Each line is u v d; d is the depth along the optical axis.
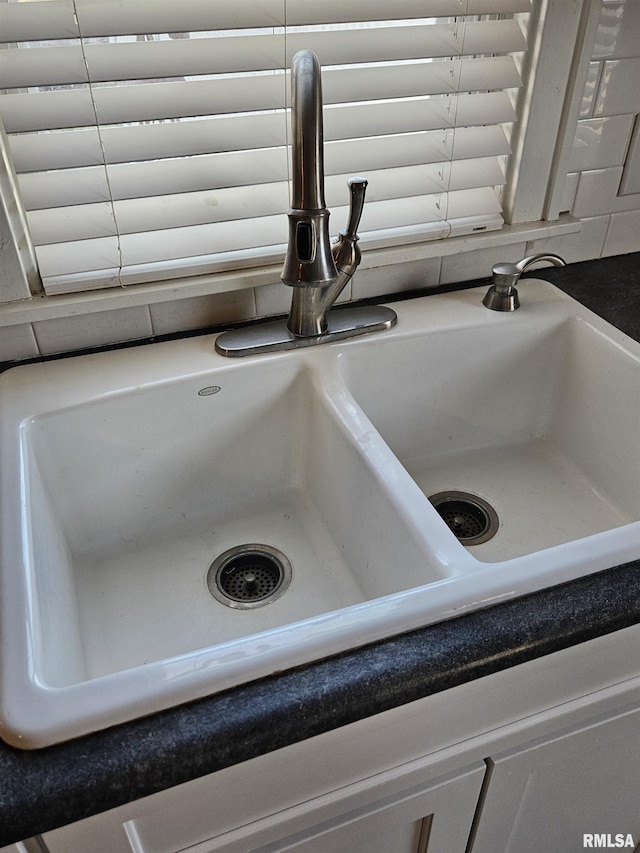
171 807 0.56
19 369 0.91
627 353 0.94
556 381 1.08
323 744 0.58
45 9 0.76
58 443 0.85
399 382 1.00
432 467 1.07
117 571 0.90
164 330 0.99
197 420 0.92
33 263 0.92
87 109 0.81
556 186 1.09
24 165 0.82
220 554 0.93
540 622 0.59
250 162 0.92
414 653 0.56
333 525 0.92
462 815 0.75
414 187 1.01
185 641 0.81
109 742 0.50
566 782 0.80
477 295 1.09
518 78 0.98
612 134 1.11
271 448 0.98
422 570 0.67
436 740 0.65
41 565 0.69
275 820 0.62
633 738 0.79
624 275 1.18
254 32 0.90
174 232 0.95
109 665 0.77
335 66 0.95
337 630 0.57
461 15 0.91
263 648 0.56
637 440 0.94
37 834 0.48
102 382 0.88
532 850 0.89
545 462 1.08
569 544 0.65
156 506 0.96
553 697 0.68
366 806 0.67
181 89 0.85
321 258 0.86
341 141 0.97
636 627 0.65
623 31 1.01
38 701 0.52
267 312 1.04
